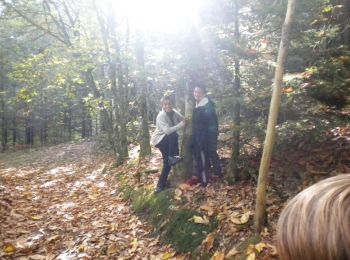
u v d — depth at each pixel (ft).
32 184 37.81
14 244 19.33
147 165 32.17
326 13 21.15
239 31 20.38
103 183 33.88
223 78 20.52
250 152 21.70
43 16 49.34
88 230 21.17
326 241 2.26
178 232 18.26
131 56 35.55
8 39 47.80
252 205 17.53
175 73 21.40
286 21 13.58
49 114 116.47
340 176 2.63
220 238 16.12
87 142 78.07
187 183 21.66
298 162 19.19
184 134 23.17
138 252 17.88
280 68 13.75
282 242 2.49
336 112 19.74
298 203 2.51
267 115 19.56
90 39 35.32
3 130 114.62
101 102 42.91
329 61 18.67
